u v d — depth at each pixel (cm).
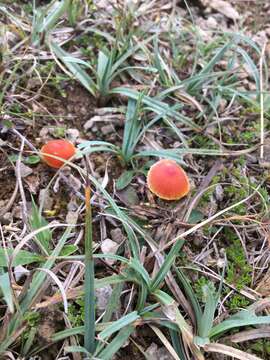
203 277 17
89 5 24
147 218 18
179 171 17
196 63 22
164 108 20
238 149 21
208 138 21
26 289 14
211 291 16
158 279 15
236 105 22
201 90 22
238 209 19
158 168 17
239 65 23
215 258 17
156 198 18
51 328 15
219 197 19
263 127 21
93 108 21
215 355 15
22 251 15
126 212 18
